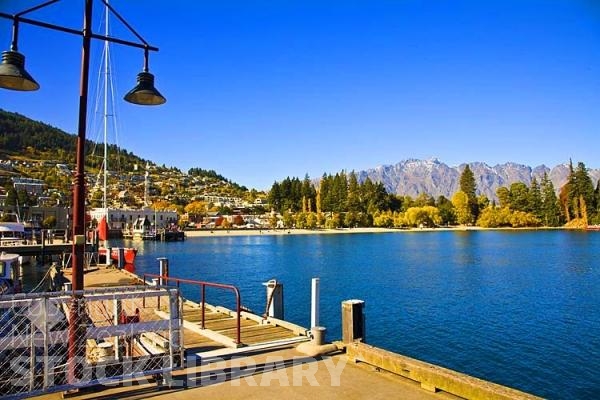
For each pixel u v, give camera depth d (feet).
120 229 420.77
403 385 22.44
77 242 22.31
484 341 64.39
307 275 144.87
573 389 47.98
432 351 60.23
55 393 21.22
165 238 384.88
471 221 545.44
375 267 166.61
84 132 22.77
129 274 84.94
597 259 186.39
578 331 69.41
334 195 580.71
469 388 19.94
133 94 24.97
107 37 23.53
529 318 78.54
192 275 150.10
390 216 557.74
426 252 234.99
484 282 122.62
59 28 22.33
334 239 402.52
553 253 217.36
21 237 200.95
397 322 75.97
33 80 21.88
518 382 49.85
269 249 286.25
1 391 21.26
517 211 507.71
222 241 390.42
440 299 97.09
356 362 26.22
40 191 558.56
